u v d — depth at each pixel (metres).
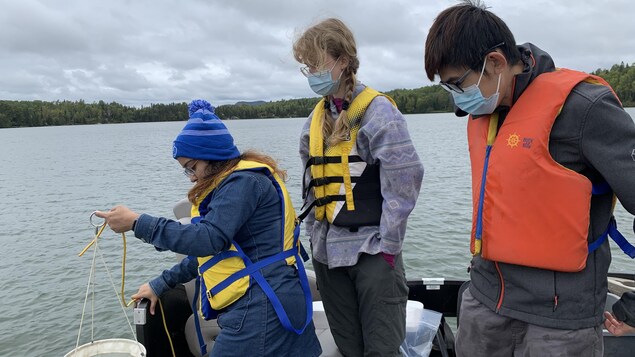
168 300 2.78
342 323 2.56
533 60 1.78
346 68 2.26
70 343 6.54
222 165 2.11
